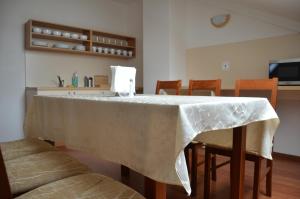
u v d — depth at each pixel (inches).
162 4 145.8
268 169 73.2
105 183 39.7
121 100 48.3
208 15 143.6
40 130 72.8
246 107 52.3
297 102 110.7
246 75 129.0
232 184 57.8
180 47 150.1
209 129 41.9
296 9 105.3
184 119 35.2
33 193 36.5
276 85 74.5
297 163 106.7
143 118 39.9
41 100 71.4
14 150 59.5
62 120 61.7
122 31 191.9
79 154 122.1
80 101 54.5
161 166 36.8
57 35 145.5
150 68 154.3
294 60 99.0
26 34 139.3
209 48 143.9
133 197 35.7
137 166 40.9
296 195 75.7
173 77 145.8
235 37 132.8
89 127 52.2
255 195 66.3
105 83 177.9
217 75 140.8
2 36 133.7
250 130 66.2
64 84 156.9
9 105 137.3
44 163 49.7
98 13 175.8
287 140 114.7
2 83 134.6
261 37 123.2
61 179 42.5
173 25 144.6
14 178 42.9
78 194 36.0
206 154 71.2
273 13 116.9
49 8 150.9
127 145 42.9
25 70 141.8
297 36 111.3
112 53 172.9
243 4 124.6
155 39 150.7
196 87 96.5
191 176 77.8
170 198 75.0
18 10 138.9
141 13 182.2
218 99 55.6
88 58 169.3
